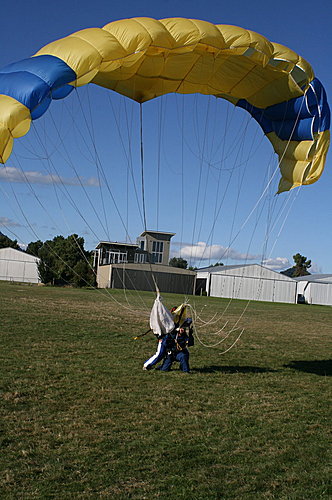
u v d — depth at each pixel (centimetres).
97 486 475
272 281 5888
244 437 634
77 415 681
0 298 2595
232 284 5809
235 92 1147
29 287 4356
